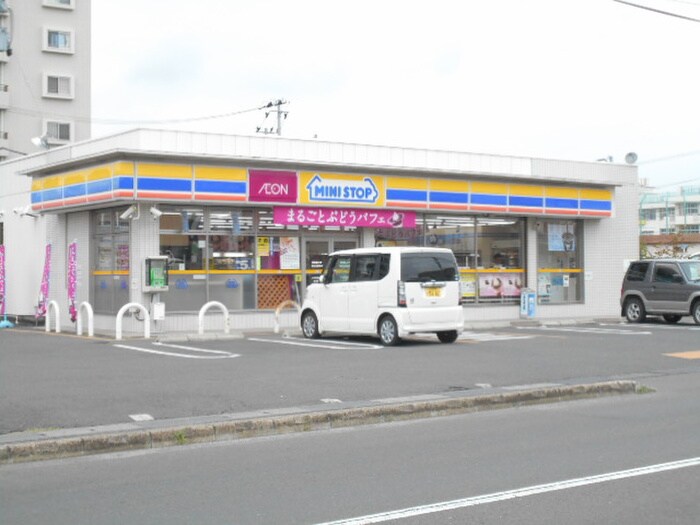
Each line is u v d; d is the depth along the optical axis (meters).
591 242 27.72
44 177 22.67
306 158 22.08
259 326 21.58
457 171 23.81
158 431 8.44
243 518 5.85
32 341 18.09
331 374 12.55
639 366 14.20
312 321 18.83
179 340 18.30
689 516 5.81
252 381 11.78
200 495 6.50
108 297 21.42
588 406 10.91
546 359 14.67
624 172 28.38
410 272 16.81
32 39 51.50
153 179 19.45
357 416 9.62
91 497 6.48
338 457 7.86
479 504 6.13
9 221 26.38
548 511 5.94
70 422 8.90
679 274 23.58
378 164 22.84
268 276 21.91
